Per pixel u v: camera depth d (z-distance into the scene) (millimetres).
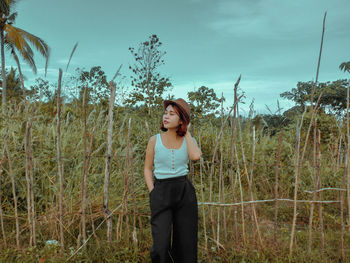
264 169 4480
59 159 2553
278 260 2484
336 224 3264
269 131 5539
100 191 3363
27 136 2551
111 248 2557
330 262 2520
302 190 4008
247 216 3406
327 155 4738
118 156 3672
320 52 2449
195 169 4645
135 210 2750
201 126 5773
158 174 2156
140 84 6223
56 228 2750
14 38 16875
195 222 2168
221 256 2562
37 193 3158
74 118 5078
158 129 5035
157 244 2074
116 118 5566
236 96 2650
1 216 2580
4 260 2365
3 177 3127
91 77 6039
